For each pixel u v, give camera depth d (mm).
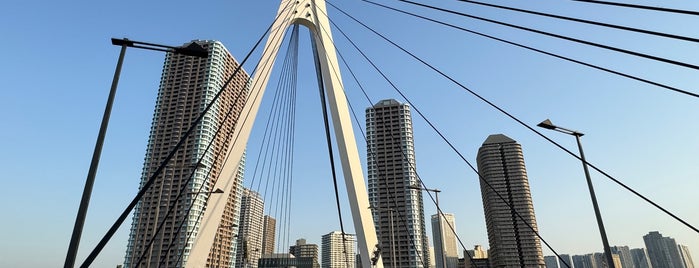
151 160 79625
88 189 12914
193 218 69688
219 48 98500
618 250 172250
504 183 115125
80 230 12242
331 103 40000
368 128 97000
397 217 81875
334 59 42125
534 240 106188
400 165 88500
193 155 79000
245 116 38594
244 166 106312
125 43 16031
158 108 87875
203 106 87188
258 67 41000
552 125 25391
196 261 31938
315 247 176625
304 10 44250
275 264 127438
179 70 95125
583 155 25172
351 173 36750
